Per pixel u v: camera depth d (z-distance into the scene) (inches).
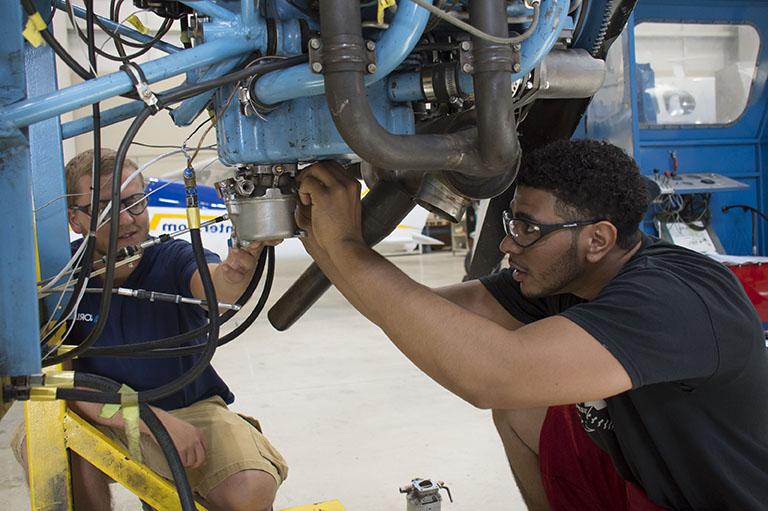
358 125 27.9
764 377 39.8
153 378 56.6
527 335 35.0
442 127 35.9
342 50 27.5
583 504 56.0
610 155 40.6
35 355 31.8
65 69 143.3
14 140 29.7
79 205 52.3
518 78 32.5
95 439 46.9
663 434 41.1
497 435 97.7
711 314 36.6
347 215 38.0
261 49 31.7
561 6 31.4
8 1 28.6
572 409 54.7
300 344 156.6
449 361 34.5
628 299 35.9
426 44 34.0
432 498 60.4
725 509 41.4
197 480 53.5
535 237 40.2
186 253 57.8
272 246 42.6
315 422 104.9
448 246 408.2
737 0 112.5
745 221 120.8
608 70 94.0
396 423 103.7
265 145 33.6
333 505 64.7
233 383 126.4
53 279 37.3
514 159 31.9
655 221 110.1
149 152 257.4
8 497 80.0
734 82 117.6
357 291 37.1
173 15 36.1
